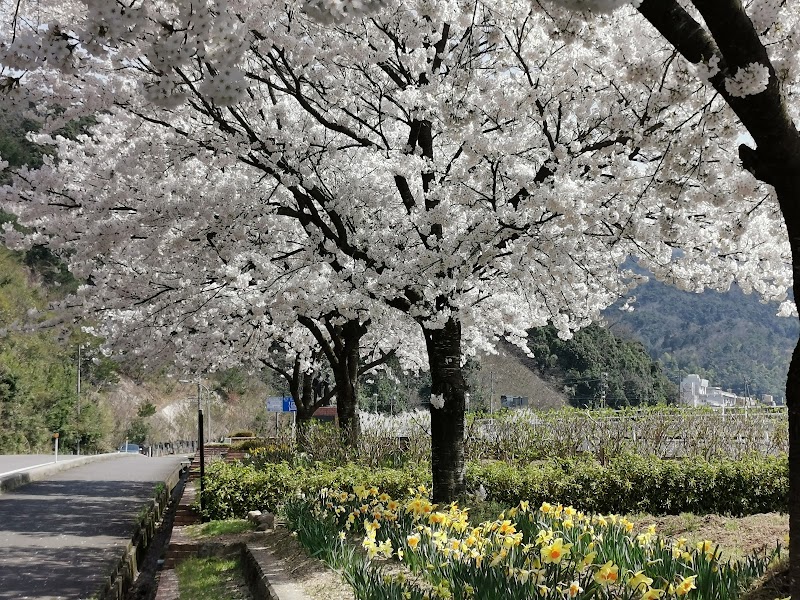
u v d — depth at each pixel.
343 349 15.88
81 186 10.83
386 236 9.95
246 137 9.25
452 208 9.45
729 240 9.07
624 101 8.21
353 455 14.38
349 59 9.44
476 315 10.88
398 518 7.04
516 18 8.52
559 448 14.85
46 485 18.64
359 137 10.11
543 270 9.65
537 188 8.20
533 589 4.49
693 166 6.56
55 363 44.91
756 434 14.94
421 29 8.97
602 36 8.08
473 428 15.48
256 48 8.66
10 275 42.88
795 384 4.00
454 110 8.34
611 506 10.30
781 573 4.62
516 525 6.67
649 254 9.08
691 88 6.43
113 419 52.03
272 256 11.56
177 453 53.38
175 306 12.38
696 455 12.98
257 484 10.71
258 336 15.28
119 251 11.27
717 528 8.44
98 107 9.31
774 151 4.24
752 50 4.04
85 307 12.06
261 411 54.38
